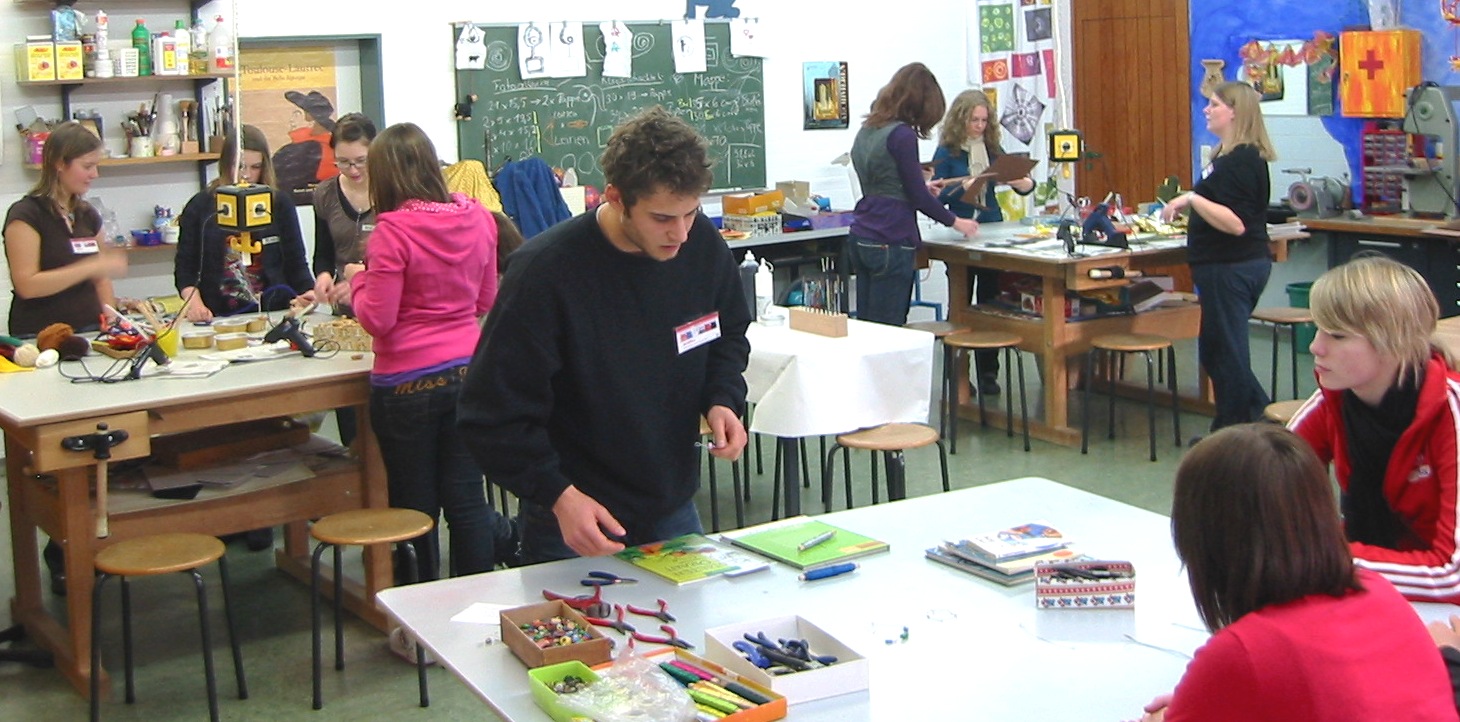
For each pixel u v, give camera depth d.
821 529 2.46
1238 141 5.31
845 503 5.18
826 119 8.39
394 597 2.20
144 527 3.62
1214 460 1.49
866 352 4.17
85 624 3.59
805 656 1.87
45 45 5.70
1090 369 5.88
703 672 1.84
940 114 6.12
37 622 4.01
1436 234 6.61
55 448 3.29
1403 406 2.21
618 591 2.21
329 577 4.44
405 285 3.58
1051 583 2.10
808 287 6.04
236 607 4.25
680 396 2.43
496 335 2.24
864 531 2.48
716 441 2.44
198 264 4.82
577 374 2.30
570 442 2.40
